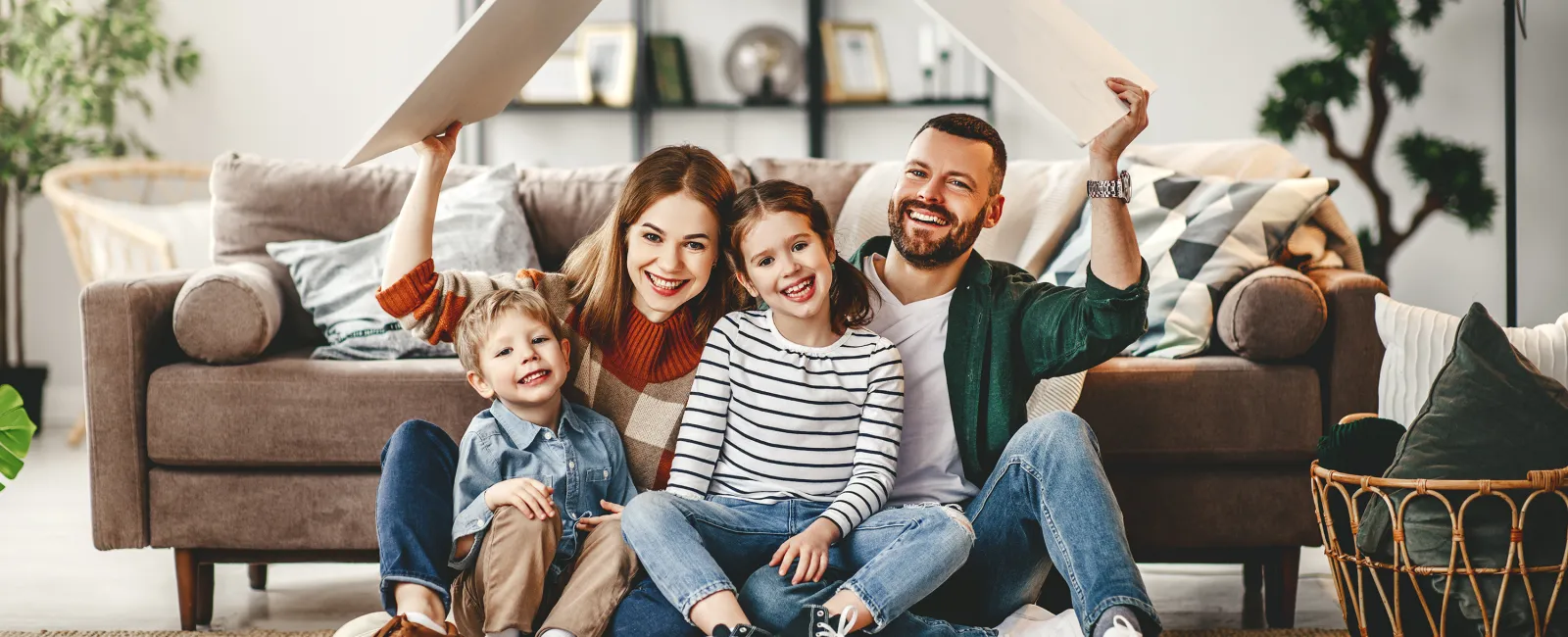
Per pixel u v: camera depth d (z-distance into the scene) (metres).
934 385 1.69
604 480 1.63
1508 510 1.42
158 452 2.02
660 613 1.42
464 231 2.34
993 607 1.57
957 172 1.64
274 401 2.01
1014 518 1.53
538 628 1.50
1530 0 4.07
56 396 4.34
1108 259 1.50
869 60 4.54
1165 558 2.11
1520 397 1.46
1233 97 4.31
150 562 2.58
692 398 1.61
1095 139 1.45
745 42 4.57
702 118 4.67
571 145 4.67
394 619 1.38
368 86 4.43
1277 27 4.27
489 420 1.62
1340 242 2.34
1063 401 1.84
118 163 3.90
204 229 3.72
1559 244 4.10
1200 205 2.26
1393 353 1.81
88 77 3.97
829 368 1.60
